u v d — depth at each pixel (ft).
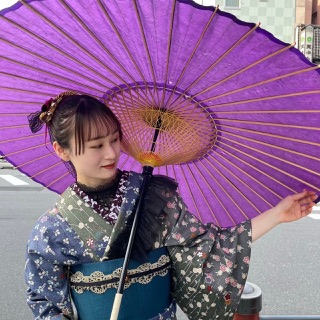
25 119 4.85
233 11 51.70
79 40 3.96
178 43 3.64
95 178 4.14
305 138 4.19
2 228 20.34
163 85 4.19
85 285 4.09
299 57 3.47
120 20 3.62
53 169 5.19
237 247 4.63
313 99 3.81
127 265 3.96
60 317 4.16
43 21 3.87
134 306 4.14
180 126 4.46
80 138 3.93
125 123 4.52
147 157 4.50
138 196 4.26
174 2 3.28
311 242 18.62
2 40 4.11
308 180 4.55
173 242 4.37
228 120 4.35
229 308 4.53
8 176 37.55
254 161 4.62
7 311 12.26
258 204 4.89
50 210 4.29
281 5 52.31
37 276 4.14
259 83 3.81
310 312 12.42
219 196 5.02
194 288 4.45
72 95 4.12
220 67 3.78
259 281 14.46
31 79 4.50
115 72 4.22
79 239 4.09
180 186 5.17
